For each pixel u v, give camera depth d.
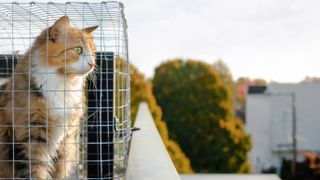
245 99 16.72
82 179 2.14
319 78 15.58
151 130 3.31
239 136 13.50
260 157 16.08
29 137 2.05
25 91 2.07
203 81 14.22
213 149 13.49
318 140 15.78
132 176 1.80
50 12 2.08
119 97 2.23
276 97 16.39
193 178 10.14
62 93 2.14
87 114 2.19
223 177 10.26
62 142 2.19
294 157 13.38
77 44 2.16
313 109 16.00
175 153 9.84
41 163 2.11
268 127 16.41
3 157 2.10
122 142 2.14
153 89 14.41
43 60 2.13
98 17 2.04
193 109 13.98
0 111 2.13
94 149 2.14
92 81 2.21
